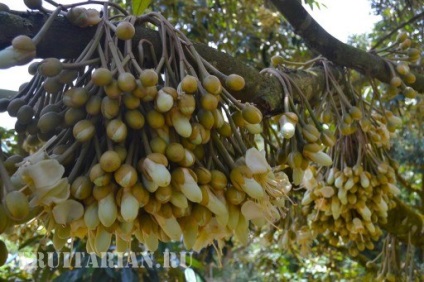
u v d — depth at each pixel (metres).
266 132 1.03
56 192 0.61
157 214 0.67
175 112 0.67
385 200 1.57
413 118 2.98
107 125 0.66
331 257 3.32
